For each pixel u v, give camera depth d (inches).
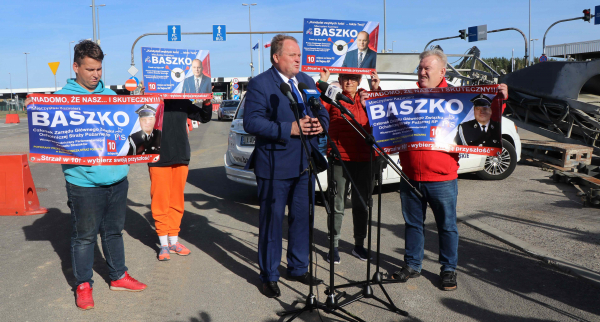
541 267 152.9
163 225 167.3
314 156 141.3
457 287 139.3
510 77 439.8
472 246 175.3
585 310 122.2
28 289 142.9
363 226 163.0
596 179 262.2
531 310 123.0
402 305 128.6
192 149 537.0
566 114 386.0
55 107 119.6
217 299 135.0
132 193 291.7
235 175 254.4
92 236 129.0
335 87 115.6
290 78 138.8
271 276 136.7
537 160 350.3
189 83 167.5
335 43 168.6
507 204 232.5
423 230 146.7
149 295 137.9
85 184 124.0
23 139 716.0
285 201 139.8
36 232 207.6
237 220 223.3
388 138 140.2
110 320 122.0
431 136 135.4
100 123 123.8
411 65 288.2
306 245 145.7
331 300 120.3
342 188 156.6
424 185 138.1
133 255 173.8
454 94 134.1
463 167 279.3
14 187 238.8
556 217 205.0
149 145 129.6
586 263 150.3
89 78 122.9
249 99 135.4
